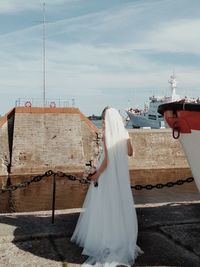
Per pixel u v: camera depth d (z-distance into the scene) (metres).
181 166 37.09
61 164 33.00
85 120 34.69
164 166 36.72
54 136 33.56
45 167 32.72
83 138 34.47
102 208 5.14
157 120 58.28
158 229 6.34
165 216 6.94
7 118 33.91
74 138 33.84
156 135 37.09
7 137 33.50
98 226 5.16
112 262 4.79
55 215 7.07
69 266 4.87
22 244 5.65
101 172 5.16
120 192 5.15
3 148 33.06
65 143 33.56
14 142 32.78
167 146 37.16
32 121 33.56
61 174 6.86
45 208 22.05
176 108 4.74
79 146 33.72
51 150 33.22
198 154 4.77
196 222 6.62
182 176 33.19
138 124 62.19
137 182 30.25
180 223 6.56
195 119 4.58
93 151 34.38
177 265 4.88
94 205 5.21
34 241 5.77
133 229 5.16
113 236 5.05
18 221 6.63
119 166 5.16
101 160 5.25
